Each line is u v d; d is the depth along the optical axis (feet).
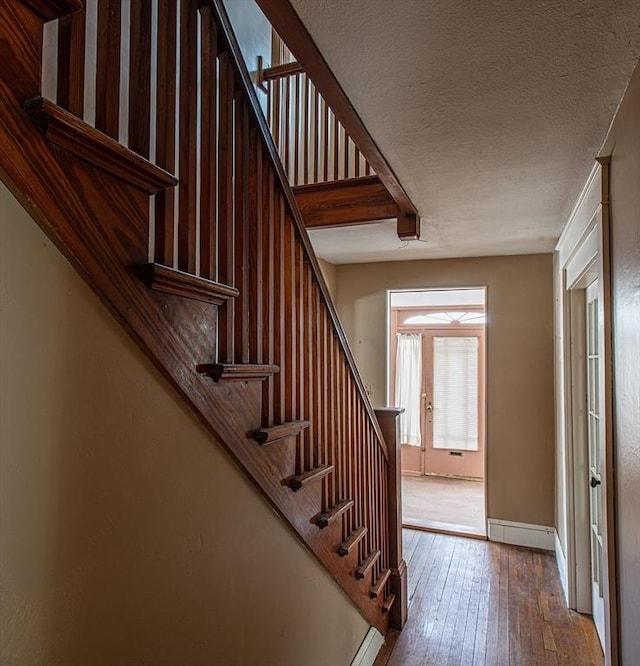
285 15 3.84
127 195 2.78
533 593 9.77
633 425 4.55
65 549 2.46
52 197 2.33
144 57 3.10
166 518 3.20
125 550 2.85
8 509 2.18
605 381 5.50
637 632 4.47
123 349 2.83
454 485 18.99
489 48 4.23
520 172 7.04
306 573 5.41
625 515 4.87
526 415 12.55
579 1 3.63
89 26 3.44
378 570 7.97
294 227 5.04
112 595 2.75
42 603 2.33
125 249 2.76
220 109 3.95
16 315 2.21
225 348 3.78
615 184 5.29
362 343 14.37
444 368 20.88
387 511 8.52
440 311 21.02
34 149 2.24
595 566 8.61
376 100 5.11
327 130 9.83
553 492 12.19
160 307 3.05
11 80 2.14
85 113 3.41
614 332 5.34
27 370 2.27
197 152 3.62
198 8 3.76
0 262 2.14
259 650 4.40
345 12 3.80
